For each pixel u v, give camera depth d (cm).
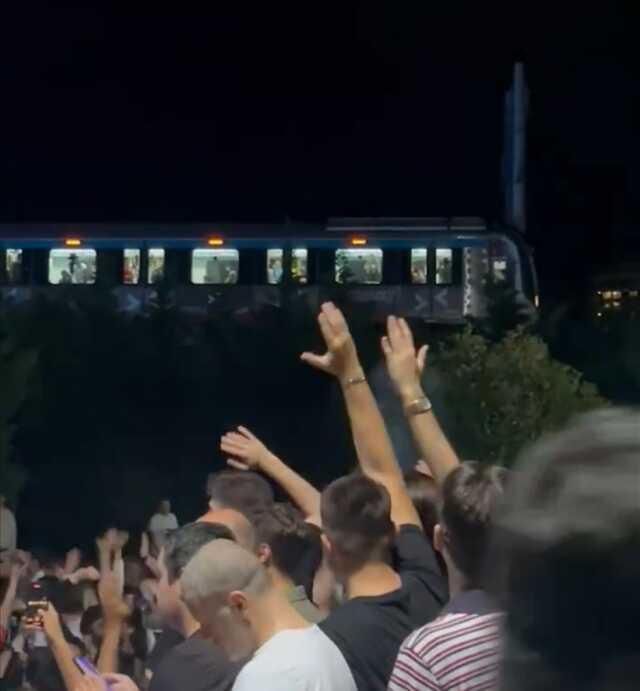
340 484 478
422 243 3538
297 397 2341
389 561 485
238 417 2344
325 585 579
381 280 3544
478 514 400
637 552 151
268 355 2356
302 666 432
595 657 151
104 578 791
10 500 1855
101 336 2327
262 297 3559
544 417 1536
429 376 1581
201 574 460
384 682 454
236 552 461
